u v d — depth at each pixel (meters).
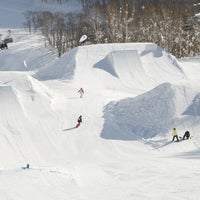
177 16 189.88
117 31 181.38
